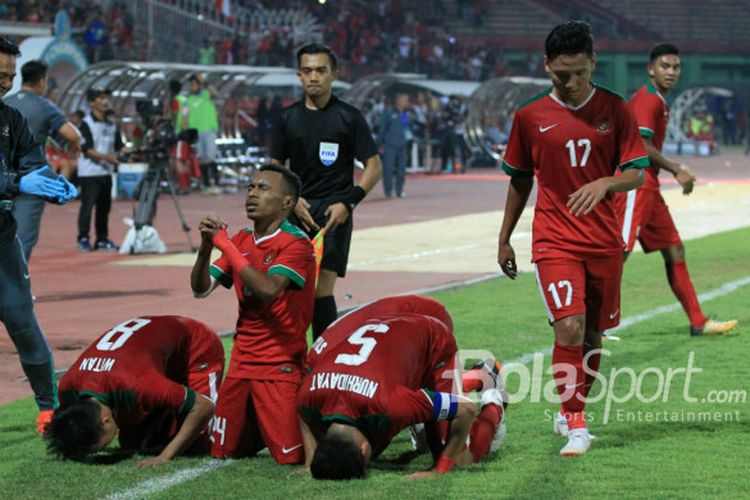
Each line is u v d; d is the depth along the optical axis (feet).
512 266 32.30
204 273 29.53
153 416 29.86
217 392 29.96
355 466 26.45
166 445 30.25
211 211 109.60
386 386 26.27
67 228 94.27
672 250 45.32
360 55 240.73
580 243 30.04
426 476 27.09
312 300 29.45
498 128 197.57
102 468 28.19
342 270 36.37
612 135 29.76
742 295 56.08
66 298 56.75
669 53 44.04
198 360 29.96
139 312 52.26
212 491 26.09
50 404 32.42
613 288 30.81
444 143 178.50
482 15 288.10
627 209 43.88
